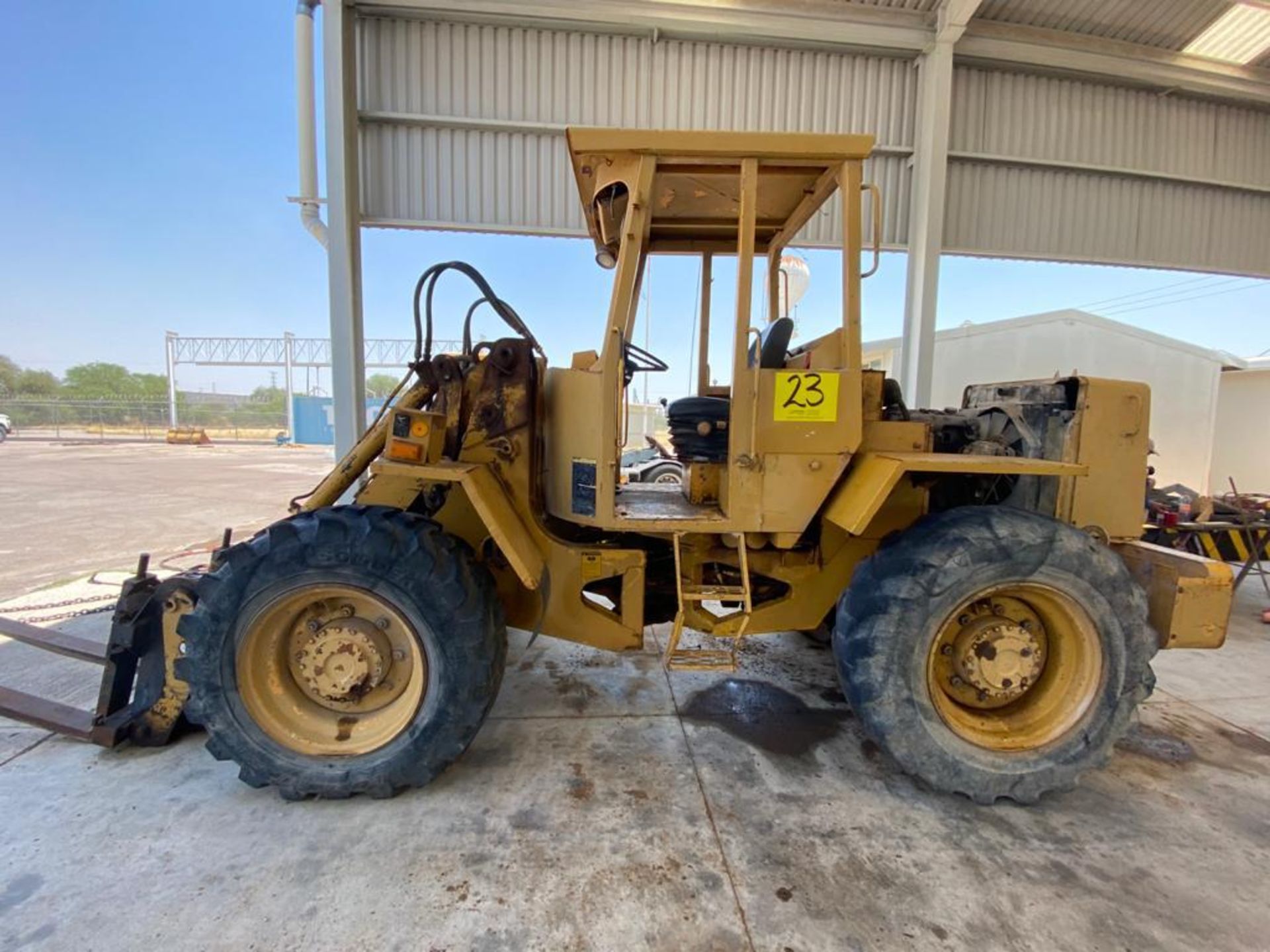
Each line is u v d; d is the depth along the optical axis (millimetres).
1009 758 1920
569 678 2873
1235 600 4500
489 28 4883
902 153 5223
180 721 2207
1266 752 2309
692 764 2150
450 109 4965
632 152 1926
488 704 1946
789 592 2387
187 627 1860
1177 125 5656
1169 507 4590
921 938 1416
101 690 2129
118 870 1583
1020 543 1862
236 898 1495
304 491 9438
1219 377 7328
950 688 2070
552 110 5016
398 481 2320
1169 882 1613
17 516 7230
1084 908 1513
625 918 1458
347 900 1499
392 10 4715
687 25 4746
